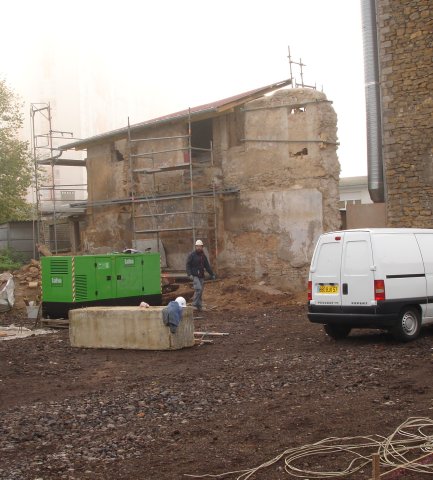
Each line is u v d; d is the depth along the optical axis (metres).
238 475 5.23
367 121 21.30
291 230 21.52
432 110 18.53
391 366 9.66
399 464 5.35
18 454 5.97
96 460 5.72
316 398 7.82
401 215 19.09
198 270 18.62
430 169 18.59
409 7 18.80
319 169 21.12
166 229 23.27
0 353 12.38
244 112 22.73
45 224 33.72
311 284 12.50
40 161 29.00
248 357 11.10
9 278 20.95
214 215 22.98
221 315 17.81
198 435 6.41
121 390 8.79
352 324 11.98
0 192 33.00
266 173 22.14
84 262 16.44
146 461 5.67
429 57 18.52
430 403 7.37
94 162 27.50
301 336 13.39
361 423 6.61
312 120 21.30
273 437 6.25
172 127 24.30
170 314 12.00
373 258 11.69
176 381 9.23
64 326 16.19
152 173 24.72
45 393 8.89
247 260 22.48
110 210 26.61
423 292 12.21
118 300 17.20
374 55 21.16
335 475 5.14
